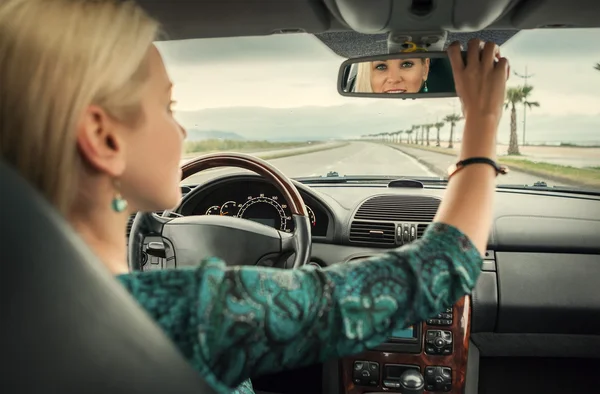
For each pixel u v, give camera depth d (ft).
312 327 2.48
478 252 2.72
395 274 2.59
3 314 1.90
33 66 2.22
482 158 2.91
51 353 1.95
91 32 2.29
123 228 2.66
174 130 2.64
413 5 5.82
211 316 2.37
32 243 2.00
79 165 2.37
